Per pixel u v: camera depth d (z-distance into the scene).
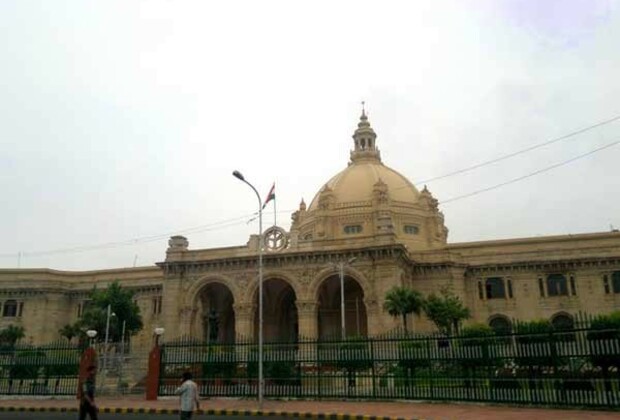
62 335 69.50
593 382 23.28
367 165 85.56
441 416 21.67
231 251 63.66
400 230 75.75
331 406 27.41
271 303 69.38
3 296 78.56
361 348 31.09
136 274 80.12
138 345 75.12
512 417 20.78
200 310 67.12
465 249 72.56
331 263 59.56
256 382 32.97
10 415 25.95
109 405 29.53
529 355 25.20
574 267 64.94
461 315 54.47
